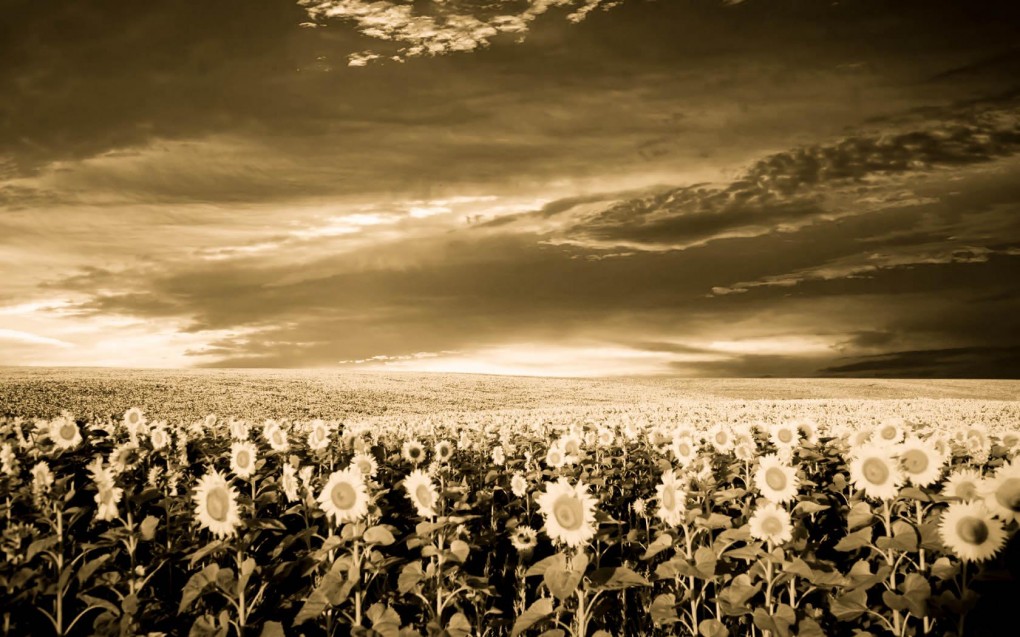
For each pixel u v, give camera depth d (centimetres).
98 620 562
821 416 2656
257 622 574
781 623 502
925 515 669
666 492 583
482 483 1062
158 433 1012
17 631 615
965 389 8144
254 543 755
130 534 654
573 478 998
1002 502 492
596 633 490
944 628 514
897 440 861
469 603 686
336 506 552
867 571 549
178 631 641
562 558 495
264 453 1042
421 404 5509
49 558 646
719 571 553
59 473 990
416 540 600
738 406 3569
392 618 513
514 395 6450
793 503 755
